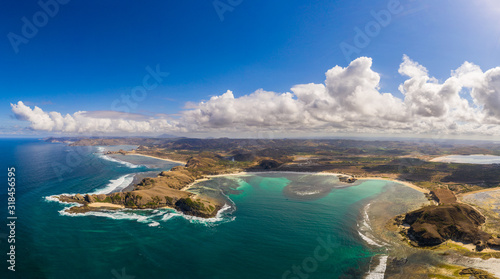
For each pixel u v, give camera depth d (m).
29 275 61.66
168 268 66.88
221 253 75.50
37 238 81.62
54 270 64.38
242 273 65.25
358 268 67.12
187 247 78.94
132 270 65.44
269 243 82.50
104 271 64.69
